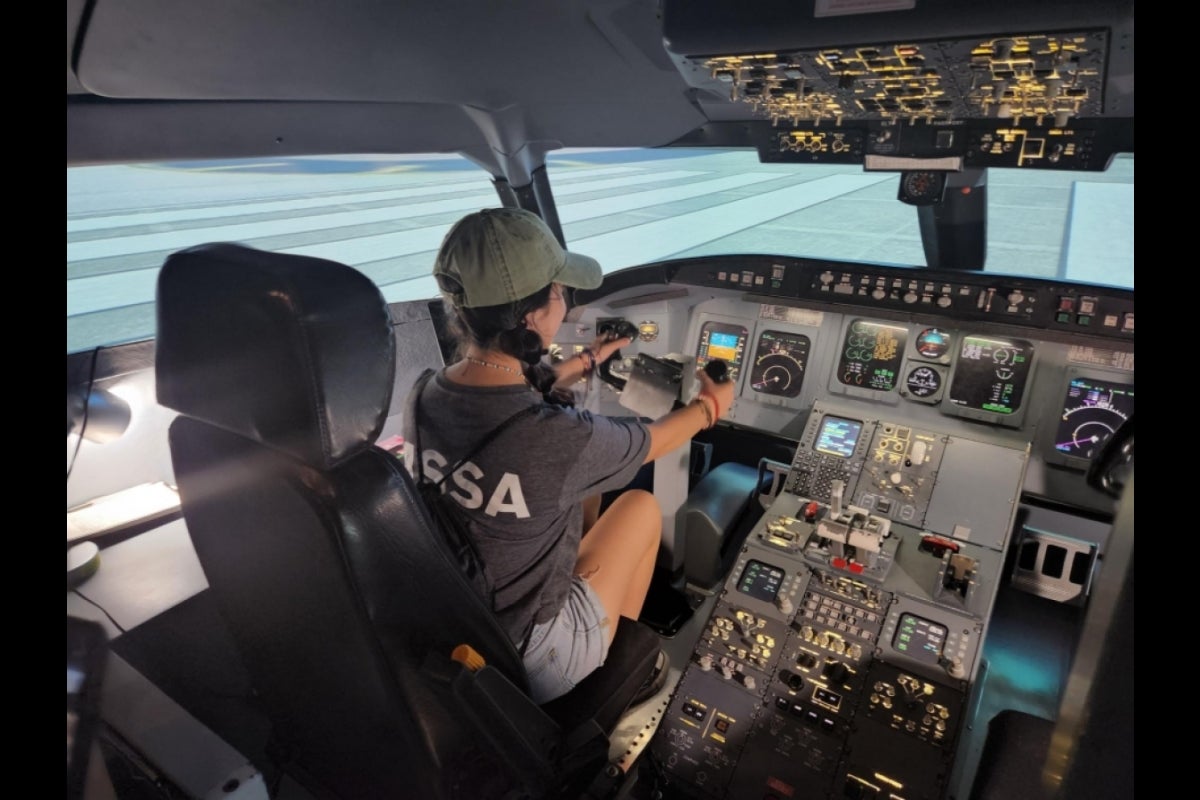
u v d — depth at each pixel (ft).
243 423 3.23
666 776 5.88
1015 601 8.02
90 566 5.45
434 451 4.40
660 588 8.33
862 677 5.96
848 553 6.68
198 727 3.89
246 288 2.94
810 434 7.95
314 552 3.30
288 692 4.55
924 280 7.80
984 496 6.96
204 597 5.97
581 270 4.65
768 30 4.29
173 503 6.31
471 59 5.76
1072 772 2.10
